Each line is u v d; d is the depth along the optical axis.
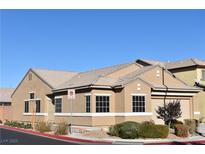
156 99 29.33
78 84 29.59
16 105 40.94
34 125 29.59
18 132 26.64
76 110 28.72
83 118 27.62
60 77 36.69
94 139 19.72
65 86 31.67
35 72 36.59
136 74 30.16
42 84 34.88
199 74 36.28
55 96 32.50
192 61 37.00
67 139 20.62
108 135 21.39
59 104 31.66
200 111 35.31
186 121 25.44
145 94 27.88
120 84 26.80
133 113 27.02
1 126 33.94
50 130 25.53
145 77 30.22
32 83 37.22
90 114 26.72
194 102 31.89
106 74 30.34
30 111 37.19
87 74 35.41
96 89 27.09
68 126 23.06
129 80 27.44
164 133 20.28
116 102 27.70
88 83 27.52
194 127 24.59
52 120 33.16
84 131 23.72
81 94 28.25
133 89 27.33
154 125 20.27
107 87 27.41
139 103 27.48
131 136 19.83
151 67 31.12
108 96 27.70
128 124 20.14
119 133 20.47
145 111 27.70
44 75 36.03
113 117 27.66
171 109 24.11
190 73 36.75
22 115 38.97
